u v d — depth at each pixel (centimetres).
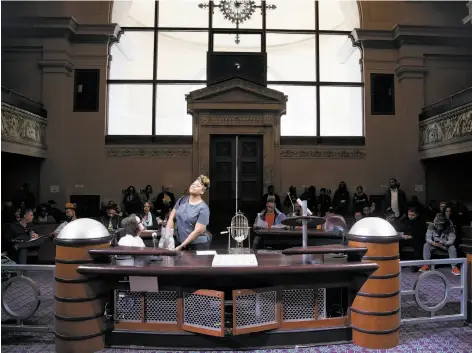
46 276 663
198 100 1075
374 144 1117
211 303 329
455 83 1116
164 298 350
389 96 1128
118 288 348
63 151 1070
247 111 1083
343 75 1171
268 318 341
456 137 902
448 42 1109
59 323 336
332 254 376
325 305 359
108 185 1088
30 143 958
